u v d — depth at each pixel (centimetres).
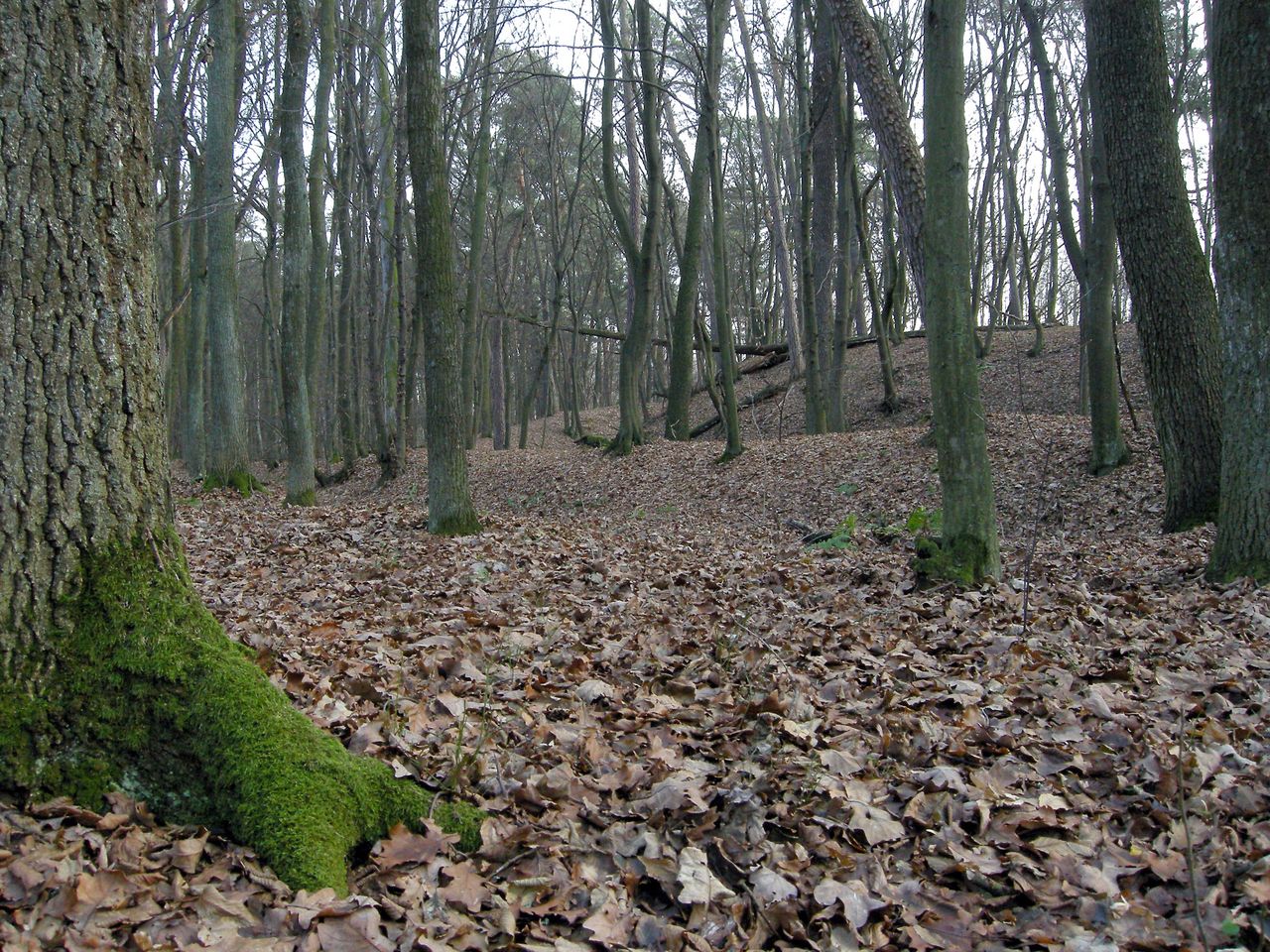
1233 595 647
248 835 288
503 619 603
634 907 290
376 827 308
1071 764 382
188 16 1688
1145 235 936
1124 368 2117
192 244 2081
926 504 1359
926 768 383
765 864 310
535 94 3131
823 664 511
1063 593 671
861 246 2109
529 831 312
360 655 505
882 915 290
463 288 3503
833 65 1845
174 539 331
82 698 295
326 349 3228
